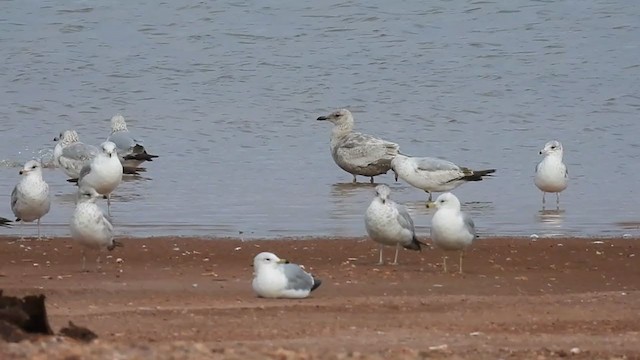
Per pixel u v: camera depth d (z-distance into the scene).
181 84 40.06
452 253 20.25
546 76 40.53
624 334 14.61
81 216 18.52
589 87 39.31
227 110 36.84
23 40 45.03
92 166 24.48
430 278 18.38
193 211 24.47
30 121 35.88
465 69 41.31
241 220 23.53
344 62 42.12
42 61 42.50
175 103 37.75
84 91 39.25
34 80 40.50
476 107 37.06
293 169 29.70
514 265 19.48
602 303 16.47
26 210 21.47
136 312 15.47
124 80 40.50
